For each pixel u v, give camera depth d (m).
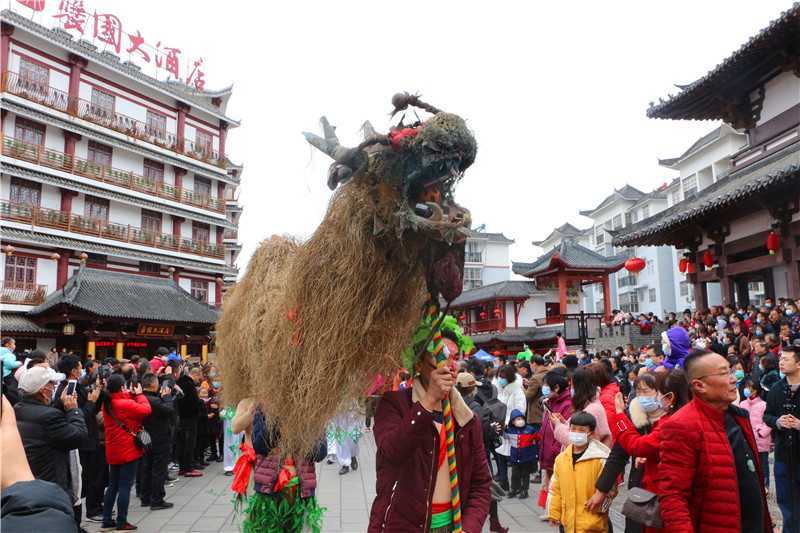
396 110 2.61
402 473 2.74
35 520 1.31
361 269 2.45
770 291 17.23
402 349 2.53
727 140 34.59
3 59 26.81
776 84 17.30
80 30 30.78
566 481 4.67
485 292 43.09
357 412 2.69
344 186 2.56
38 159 27.62
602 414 5.17
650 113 20.36
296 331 2.64
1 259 26.70
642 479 4.14
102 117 31.23
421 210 2.44
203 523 6.98
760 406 7.59
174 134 36.00
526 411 8.39
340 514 7.43
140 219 33.69
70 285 26.88
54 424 4.80
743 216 17.45
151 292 30.50
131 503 8.11
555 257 33.38
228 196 50.25
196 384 11.40
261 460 4.40
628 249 46.78
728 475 3.19
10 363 6.08
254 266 4.52
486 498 2.93
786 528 5.43
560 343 14.34
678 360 6.32
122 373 8.16
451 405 2.95
